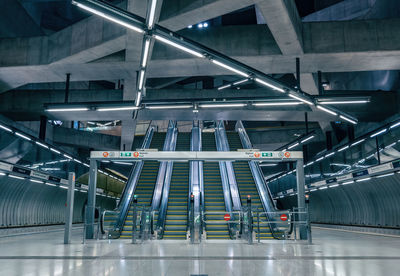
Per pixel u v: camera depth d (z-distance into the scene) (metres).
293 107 20.44
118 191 40.41
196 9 10.67
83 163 26.34
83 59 13.96
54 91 20.22
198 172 21.62
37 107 20.05
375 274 6.56
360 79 22.16
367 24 13.09
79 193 26.05
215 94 19.59
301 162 16.03
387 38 12.91
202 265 7.71
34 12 26.47
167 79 34.25
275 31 11.61
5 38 14.91
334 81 25.91
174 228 16.73
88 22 13.24
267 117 22.62
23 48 14.73
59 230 21.75
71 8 30.06
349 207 21.55
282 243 13.27
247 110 20.78
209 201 18.92
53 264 7.89
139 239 15.09
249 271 6.89
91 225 15.52
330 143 25.56
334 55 13.17
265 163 34.88
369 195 18.50
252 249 11.12
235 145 27.59
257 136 32.75
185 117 22.89
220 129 29.98
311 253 9.98
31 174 16.16
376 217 18.47
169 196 19.45
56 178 19.25
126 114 21.45
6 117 20.88
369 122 21.52
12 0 20.73
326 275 6.46
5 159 19.20
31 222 19.22
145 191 20.19
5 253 10.04
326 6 31.56
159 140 29.20
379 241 13.93
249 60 13.77
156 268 7.29
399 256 9.28
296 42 12.30
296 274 6.55
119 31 11.96
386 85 19.33
